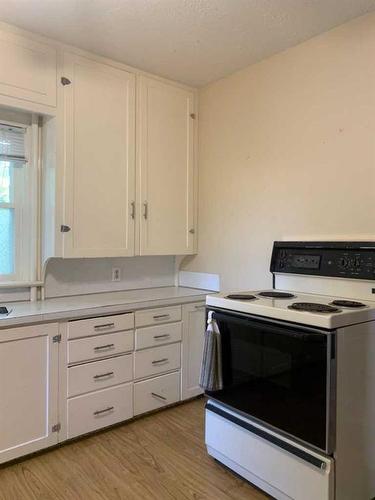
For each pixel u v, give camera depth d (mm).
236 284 2818
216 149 2963
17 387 2002
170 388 2686
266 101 2584
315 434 1584
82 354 2244
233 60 2598
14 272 2486
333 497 1558
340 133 2186
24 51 2211
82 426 2254
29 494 1806
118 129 2627
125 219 2674
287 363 1692
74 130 2420
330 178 2236
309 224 2346
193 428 2436
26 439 2037
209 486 1870
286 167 2473
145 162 2775
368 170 2062
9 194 2455
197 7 1995
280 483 1723
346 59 2148
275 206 2543
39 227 2500
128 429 2418
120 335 2412
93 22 2137
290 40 2332
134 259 3090
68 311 2168
